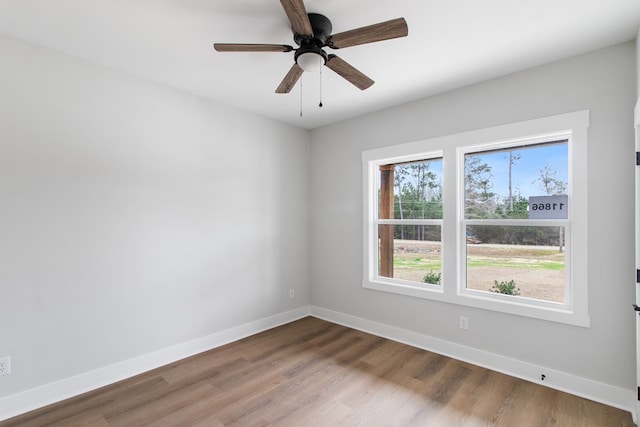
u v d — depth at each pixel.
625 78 2.21
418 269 3.40
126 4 1.84
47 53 2.30
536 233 2.67
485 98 2.83
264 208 3.78
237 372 2.73
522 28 2.07
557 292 2.56
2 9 1.87
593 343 2.32
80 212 2.44
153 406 2.25
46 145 2.29
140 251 2.75
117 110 2.63
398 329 3.42
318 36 1.93
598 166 2.30
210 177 3.27
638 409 2.02
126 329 2.67
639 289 2.01
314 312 4.29
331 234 4.08
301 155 4.25
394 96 3.19
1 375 2.11
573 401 2.29
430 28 2.07
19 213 2.18
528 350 2.60
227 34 2.16
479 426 2.04
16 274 2.16
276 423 2.07
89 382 2.46
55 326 2.32
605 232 2.28
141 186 2.77
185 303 3.05
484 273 2.93
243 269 3.55
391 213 3.63
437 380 2.59
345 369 2.78
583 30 2.08
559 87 2.46
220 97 3.22
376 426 2.04
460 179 3.03
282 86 2.37
